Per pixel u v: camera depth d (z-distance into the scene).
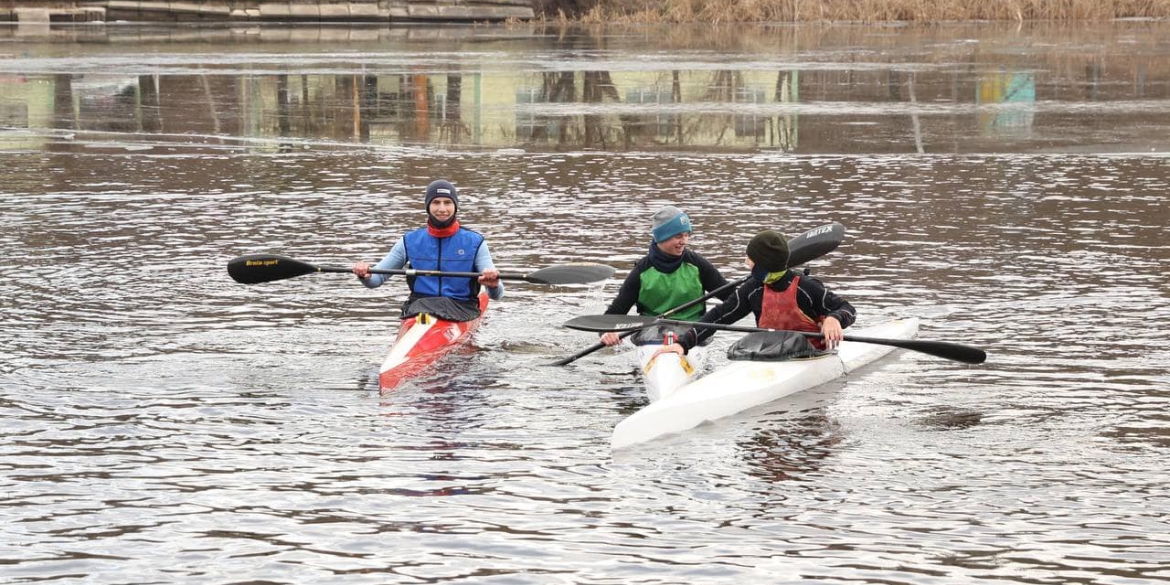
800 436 19.00
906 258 30.84
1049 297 27.02
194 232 34.88
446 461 17.94
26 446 18.42
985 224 34.91
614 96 67.81
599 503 16.47
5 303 26.91
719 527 15.70
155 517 16.03
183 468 17.64
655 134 54.53
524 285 28.98
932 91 67.81
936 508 16.25
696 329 22.09
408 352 22.52
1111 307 26.14
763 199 39.38
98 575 14.52
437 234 25.02
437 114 61.69
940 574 14.41
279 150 51.34
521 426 19.45
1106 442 18.53
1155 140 50.25
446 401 20.66
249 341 24.22
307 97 67.62
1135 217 35.59
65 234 34.41
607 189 41.66
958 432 19.06
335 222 36.47
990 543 15.20
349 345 24.02
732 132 54.66
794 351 21.52
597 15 131.00
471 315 24.78
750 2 127.88
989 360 22.75
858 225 34.97
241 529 15.70
